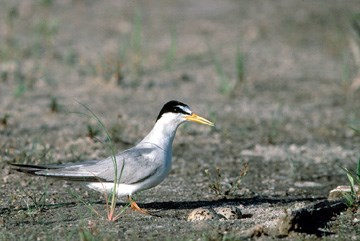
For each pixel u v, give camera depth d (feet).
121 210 30.40
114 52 65.05
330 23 77.36
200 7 83.76
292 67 63.72
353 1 86.63
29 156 38.06
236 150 42.98
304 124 48.78
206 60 64.80
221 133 46.21
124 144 42.80
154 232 27.30
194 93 55.52
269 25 76.89
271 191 35.29
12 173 35.78
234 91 56.34
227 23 77.36
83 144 42.14
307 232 27.37
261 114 50.83
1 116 47.57
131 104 51.96
